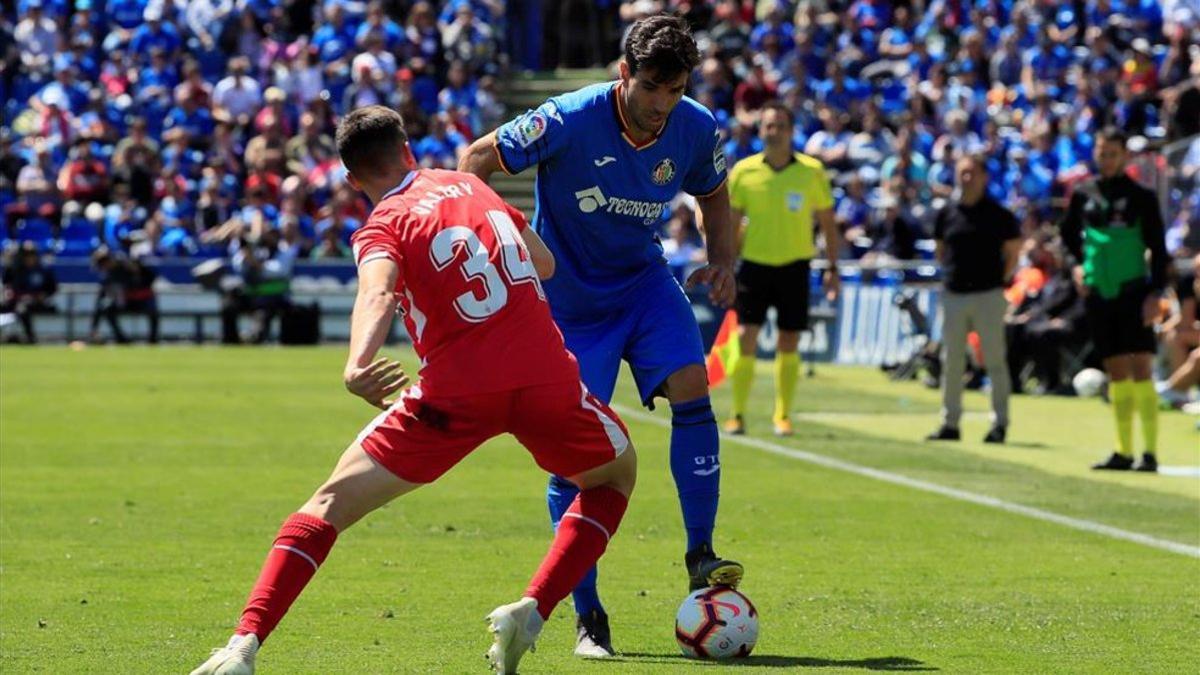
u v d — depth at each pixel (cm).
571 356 1586
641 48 1730
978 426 4444
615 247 1859
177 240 7469
